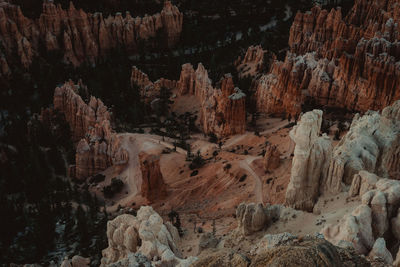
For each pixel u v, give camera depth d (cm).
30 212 9538
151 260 4584
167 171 11025
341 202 5556
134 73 16312
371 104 11362
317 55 13725
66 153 12812
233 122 12188
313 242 2138
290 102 12975
